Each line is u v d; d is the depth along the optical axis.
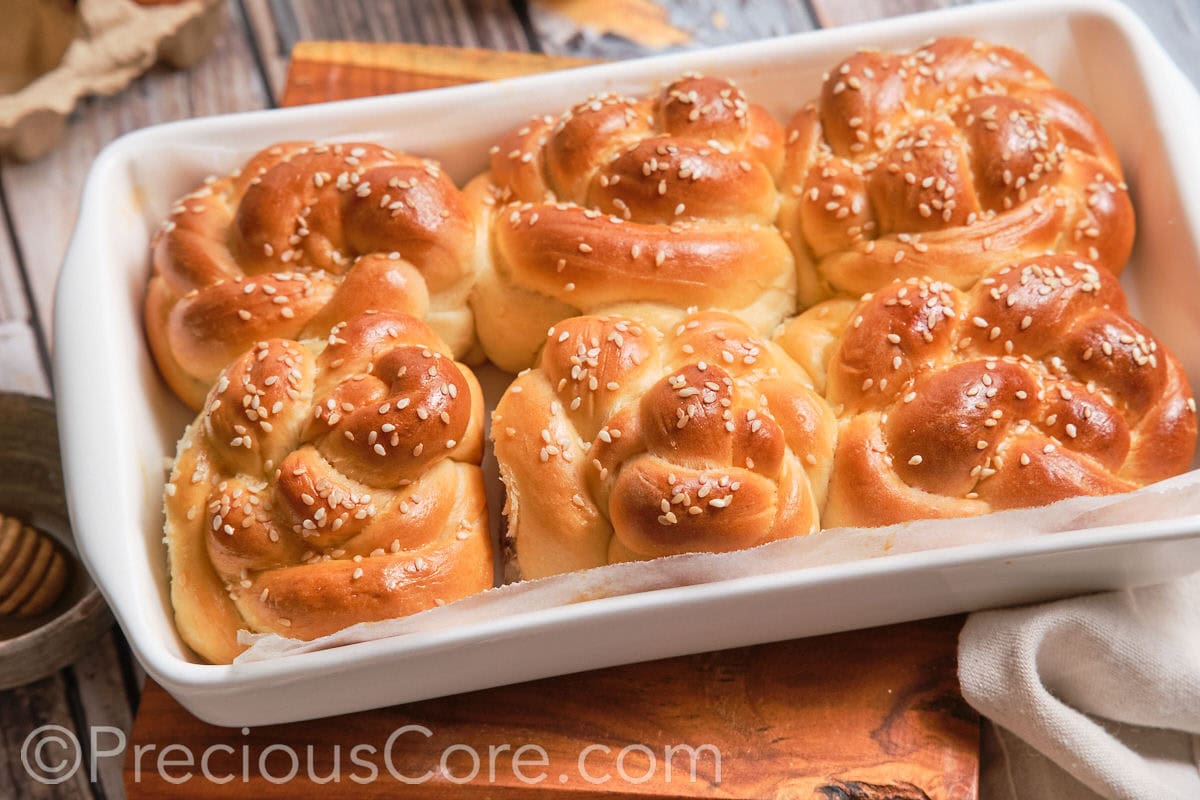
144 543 0.76
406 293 0.79
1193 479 0.74
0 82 0.93
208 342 0.79
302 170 0.80
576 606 0.74
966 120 0.80
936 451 0.75
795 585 0.74
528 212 0.80
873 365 0.76
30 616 0.84
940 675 0.79
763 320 0.80
